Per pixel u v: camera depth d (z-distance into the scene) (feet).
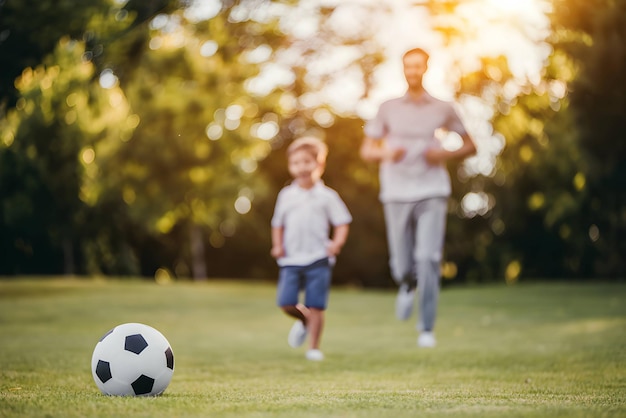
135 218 81.82
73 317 35.04
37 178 65.72
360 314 38.96
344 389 14.16
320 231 22.47
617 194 40.81
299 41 61.87
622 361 18.54
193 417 9.76
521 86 42.37
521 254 85.87
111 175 77.87
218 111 74.13
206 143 78.54
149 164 78.13
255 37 53.21
